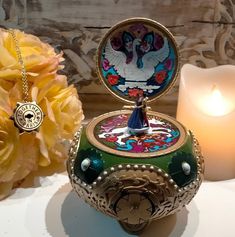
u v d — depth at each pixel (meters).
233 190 0.29
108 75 0.28
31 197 0.28
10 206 0.27
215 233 0.25
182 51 0.36
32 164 0.29
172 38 0.27
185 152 0.24
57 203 0.28
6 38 0.29
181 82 0.31
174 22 0.35
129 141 0.25
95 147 0.24
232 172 0.31
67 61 0.36
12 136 0.27
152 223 0.26
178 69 0.28
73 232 0.25
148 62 0.28
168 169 0.23
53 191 0.29
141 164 0.23
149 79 0.28
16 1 0.34
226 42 0.35
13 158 0.28
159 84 0.28
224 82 0.34
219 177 0.31
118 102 0.38
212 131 0.30
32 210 0.27
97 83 0.37
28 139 0.28
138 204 0.23
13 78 0.28
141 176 0.23
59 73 0.36
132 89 0.28
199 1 0.34
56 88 0.30
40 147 0.29
